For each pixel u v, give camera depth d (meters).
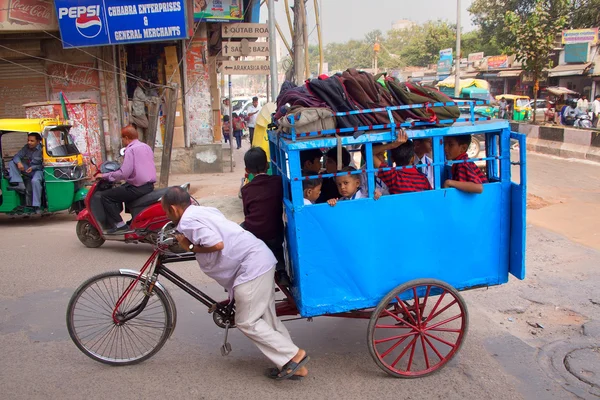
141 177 6.64
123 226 6.90
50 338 4.39
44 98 13.18
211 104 13.79
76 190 8.58
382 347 4.17
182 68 13.31
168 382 3.68
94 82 13.11
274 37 9.76
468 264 3.72
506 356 3.99
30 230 8.38
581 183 11.42
